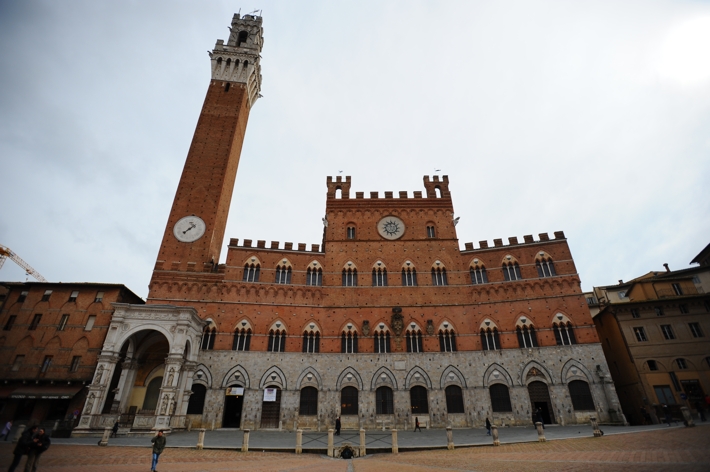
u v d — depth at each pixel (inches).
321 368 2103.8
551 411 1947.6
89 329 2044.8
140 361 2016.5
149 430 1608.0
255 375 2041.1
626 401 2087.8
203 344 2074.3
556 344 2068.2
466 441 1469.0
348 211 2605.8
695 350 1968.5
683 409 1429.6
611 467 756.0
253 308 2201.0
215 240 2421.3
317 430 1951.3
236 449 1344.7
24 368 1946.4
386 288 2337.6
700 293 2178.9
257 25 3442.4
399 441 1544.0
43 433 769.6
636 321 2096.5
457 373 2084.2
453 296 2295.8
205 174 2554.1
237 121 2822.3
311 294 2301.9
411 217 2591.0
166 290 2165.4
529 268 2283.5
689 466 689.0
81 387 1886.1
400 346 2159.2
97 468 884.0
